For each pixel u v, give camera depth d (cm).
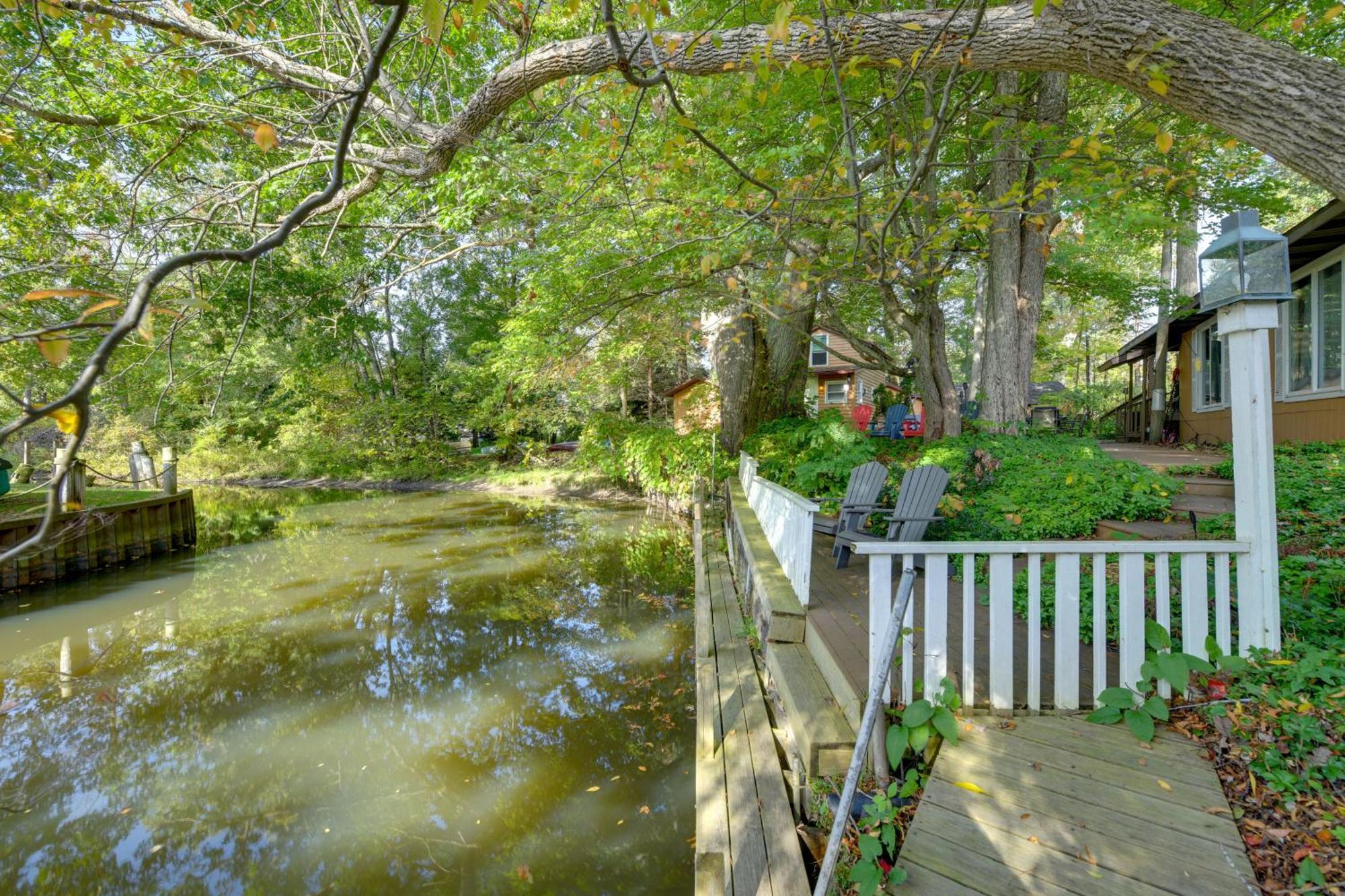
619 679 508
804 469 809
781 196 321
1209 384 949
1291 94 222
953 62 270
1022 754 225
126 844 329
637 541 1062
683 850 308
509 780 372
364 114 442
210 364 441
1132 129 562
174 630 659
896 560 467
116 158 519
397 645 603
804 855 228
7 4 295
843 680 262
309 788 371
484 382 2066
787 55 278
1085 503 509
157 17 369
